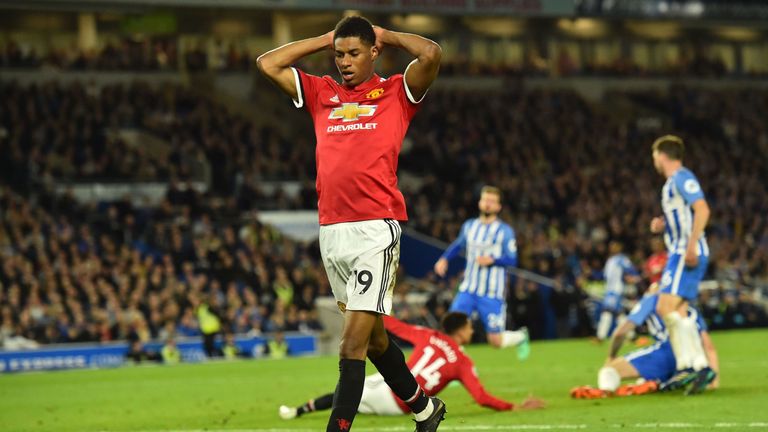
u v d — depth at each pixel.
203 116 41.50
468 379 10.60
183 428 10.36
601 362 19.34
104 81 44.78
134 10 44.88
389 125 6.94
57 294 26.09
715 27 57.19
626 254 36.88
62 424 11.30
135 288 28.33
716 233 41.19
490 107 48.09
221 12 47.94
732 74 57.03
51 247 29.09
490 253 16.14
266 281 29.97
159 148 40.38
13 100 38.31
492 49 55.84
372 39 7.04
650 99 52.91
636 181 43.94
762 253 37.50
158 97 42.44
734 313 31.52
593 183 42.56
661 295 11.78
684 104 52.47
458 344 11.12
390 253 6.83
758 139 51.22
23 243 29.44
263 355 26.47
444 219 37.03
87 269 28.28
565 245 34.66
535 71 53.53
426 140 43.47
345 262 6.84
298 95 7.17
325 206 6.94
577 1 49.38
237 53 49.88
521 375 16.59
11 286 26.52
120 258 29.66
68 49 47.50
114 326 25.70
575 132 47.84
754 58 61.19
